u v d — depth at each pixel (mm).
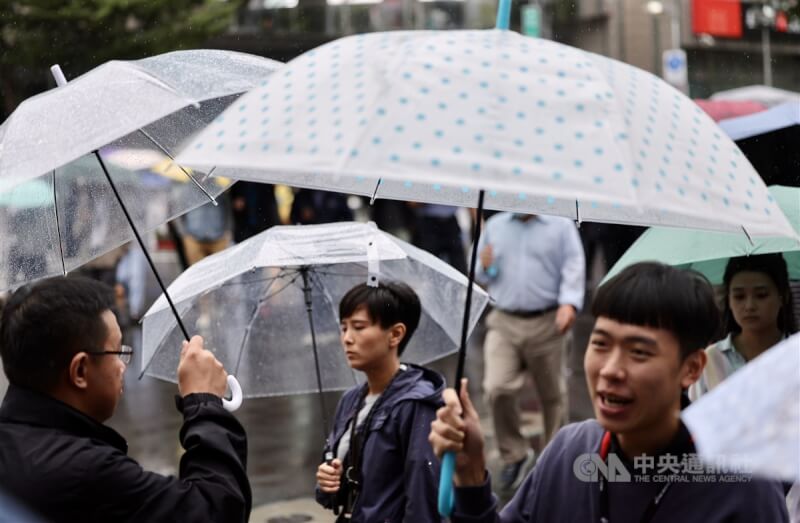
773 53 30781
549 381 7879
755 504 2441
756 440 1657
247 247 4238
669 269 2463
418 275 4516
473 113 2295
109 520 2807
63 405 2895
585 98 2367
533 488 2711
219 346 4508
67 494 2777
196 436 2965
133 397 10891
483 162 2217
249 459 8367
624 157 2291
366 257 4160
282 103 2457
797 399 1685
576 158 2262
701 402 1775
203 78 3332
